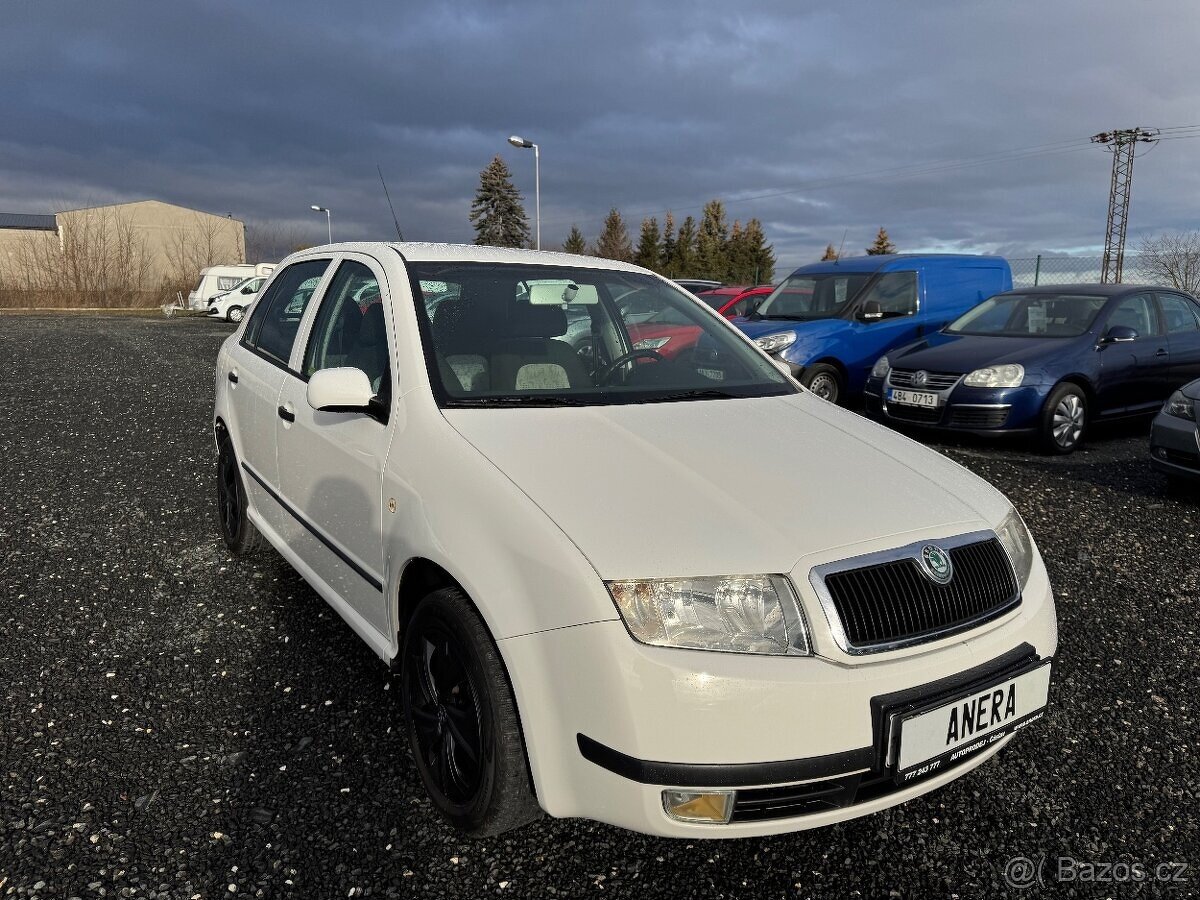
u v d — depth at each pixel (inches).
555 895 82.8
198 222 2415.1
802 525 81.7
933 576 81.8
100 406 366.9
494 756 81.1
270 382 143.0
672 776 71.9
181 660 128.2
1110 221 1761.8
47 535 185.0
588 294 133.6
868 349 371.9
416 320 111.9
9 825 89.4
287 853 87.1
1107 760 108.0
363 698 117.9
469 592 81.5
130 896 80.0
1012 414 283.3
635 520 79.7
